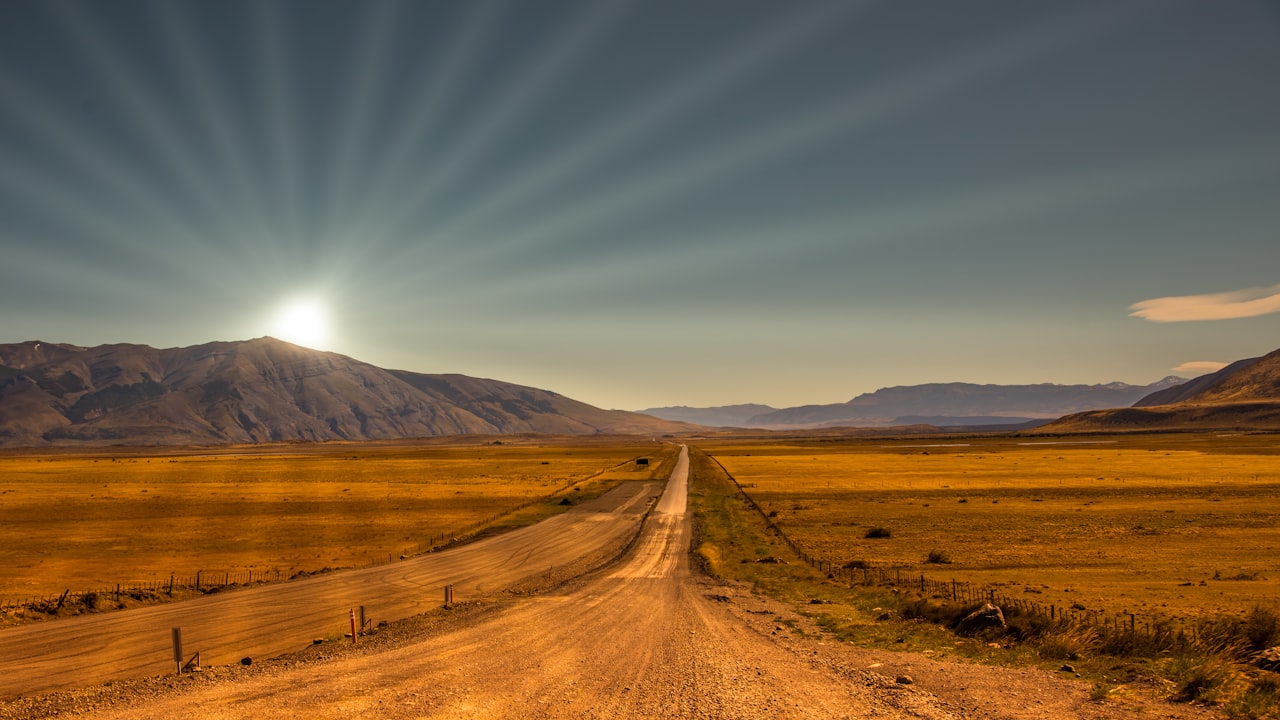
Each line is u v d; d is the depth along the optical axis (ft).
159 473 476.13
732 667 64.95
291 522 231.50
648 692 55.93
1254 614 73.77
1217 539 182.29
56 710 55.98
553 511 261.24
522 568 151.33
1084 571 143.95
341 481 403.34
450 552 173.88
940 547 179.63
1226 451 591.37
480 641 80.43
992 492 310.24
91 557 168.86
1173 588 123.85
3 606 107.04
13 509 263.29
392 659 71.56
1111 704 49.47
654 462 593.83
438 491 338.34
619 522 231.50
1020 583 130.52
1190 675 53.83
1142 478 359.87
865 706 50.80
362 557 170.09
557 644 77.71
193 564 160.25
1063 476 382.42
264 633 92.07
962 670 62.54
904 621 90.53
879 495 307.37
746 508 269.64
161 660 78.38
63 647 84.74
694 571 147.43
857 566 152.46
